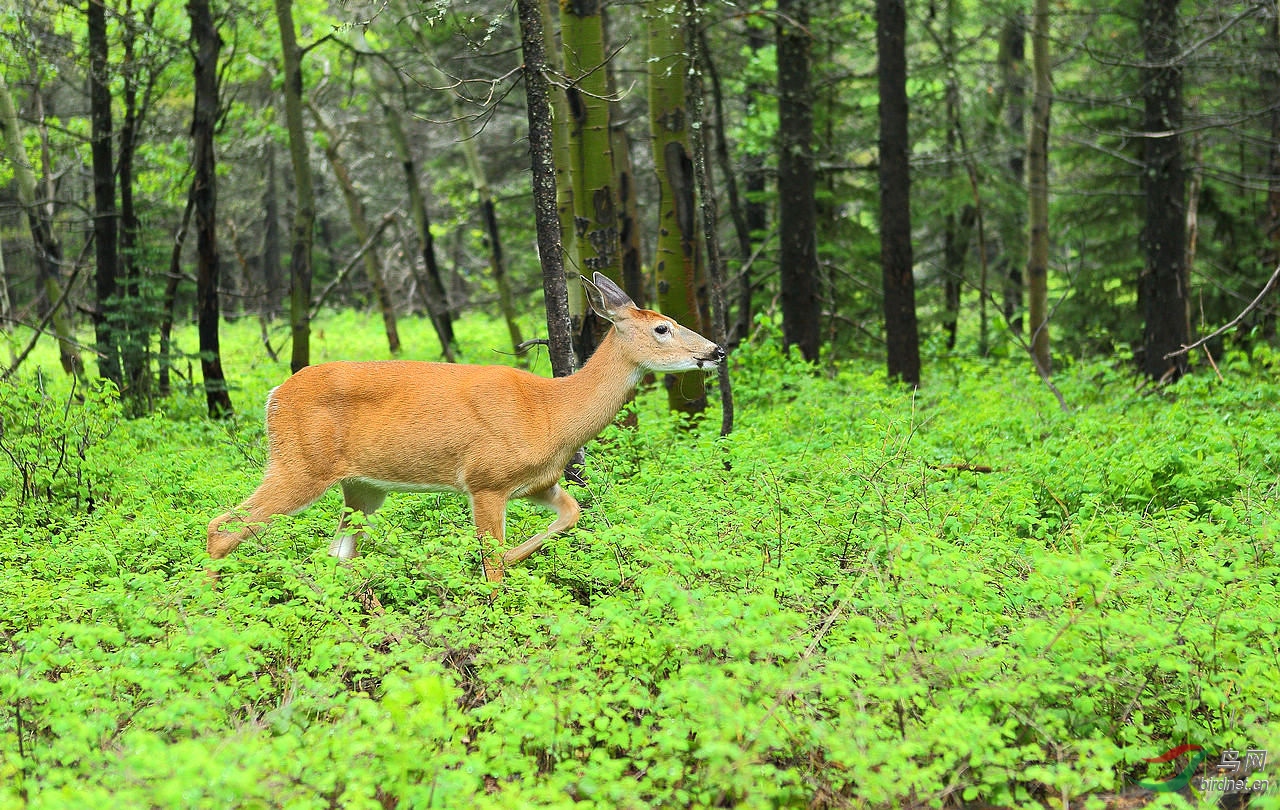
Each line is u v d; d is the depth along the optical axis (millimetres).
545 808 3707
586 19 10125
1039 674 4488
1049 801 4152
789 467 7902
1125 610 5078
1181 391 11398
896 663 4488
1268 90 18000
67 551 6523
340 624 5133
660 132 11062
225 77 18922
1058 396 12258
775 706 3973
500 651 4938
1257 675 4699
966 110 21766
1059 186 20453
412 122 29609
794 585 5027
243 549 6629
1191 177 17031
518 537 7043
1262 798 3756
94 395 9102
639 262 11148
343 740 3936
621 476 8508
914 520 6652
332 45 20219
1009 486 7637
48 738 4461
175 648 4723
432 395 6762
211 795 3615
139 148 18656
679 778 4062
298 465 6801
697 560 5461
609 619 4879
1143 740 4488
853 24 18656
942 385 14156
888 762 3908
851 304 19406
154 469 8867
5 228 22984
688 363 6973
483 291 36875
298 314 13406
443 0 8477
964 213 21234
